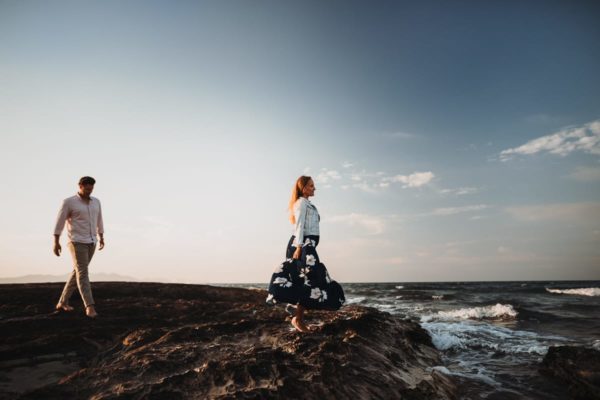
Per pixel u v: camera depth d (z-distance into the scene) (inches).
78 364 164.6
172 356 148.2
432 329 354.0
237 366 134.6
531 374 207.0
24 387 137.9
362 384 136.3
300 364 140.9
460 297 1015.6
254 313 268.4
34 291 289.4
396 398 135.8
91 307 222.2
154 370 135.7
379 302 845.8
